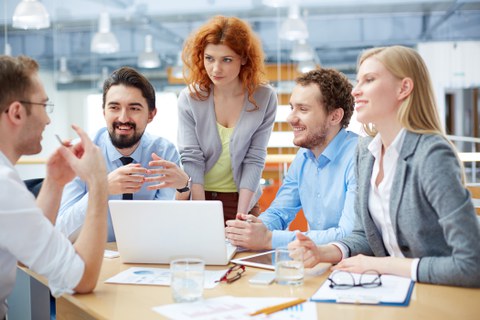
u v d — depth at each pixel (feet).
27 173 17.85
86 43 27.78
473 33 25.54
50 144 23.06
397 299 4.23
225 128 8.36
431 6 25.50
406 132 5.10
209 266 5.52
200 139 8.39
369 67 5.14
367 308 4.11
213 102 8.32
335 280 4.79
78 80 27.73
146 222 5.53
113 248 6.51
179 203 5.41
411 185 4.96
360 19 26.03
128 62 28.35
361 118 5.22
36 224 4.56
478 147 25.44
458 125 25.82
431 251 4.99
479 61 25.57
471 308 4.07
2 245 4.60
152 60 28.02
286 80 24.13
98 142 7.79
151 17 27.14
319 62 26.37
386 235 5.41
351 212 6.38
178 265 4.35
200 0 26.14
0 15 25.08
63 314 5.61
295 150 15.81
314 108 6.87
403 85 5.05
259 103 8.29
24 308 6.23
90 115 23.07
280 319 3.87
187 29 27.22
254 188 8.45
